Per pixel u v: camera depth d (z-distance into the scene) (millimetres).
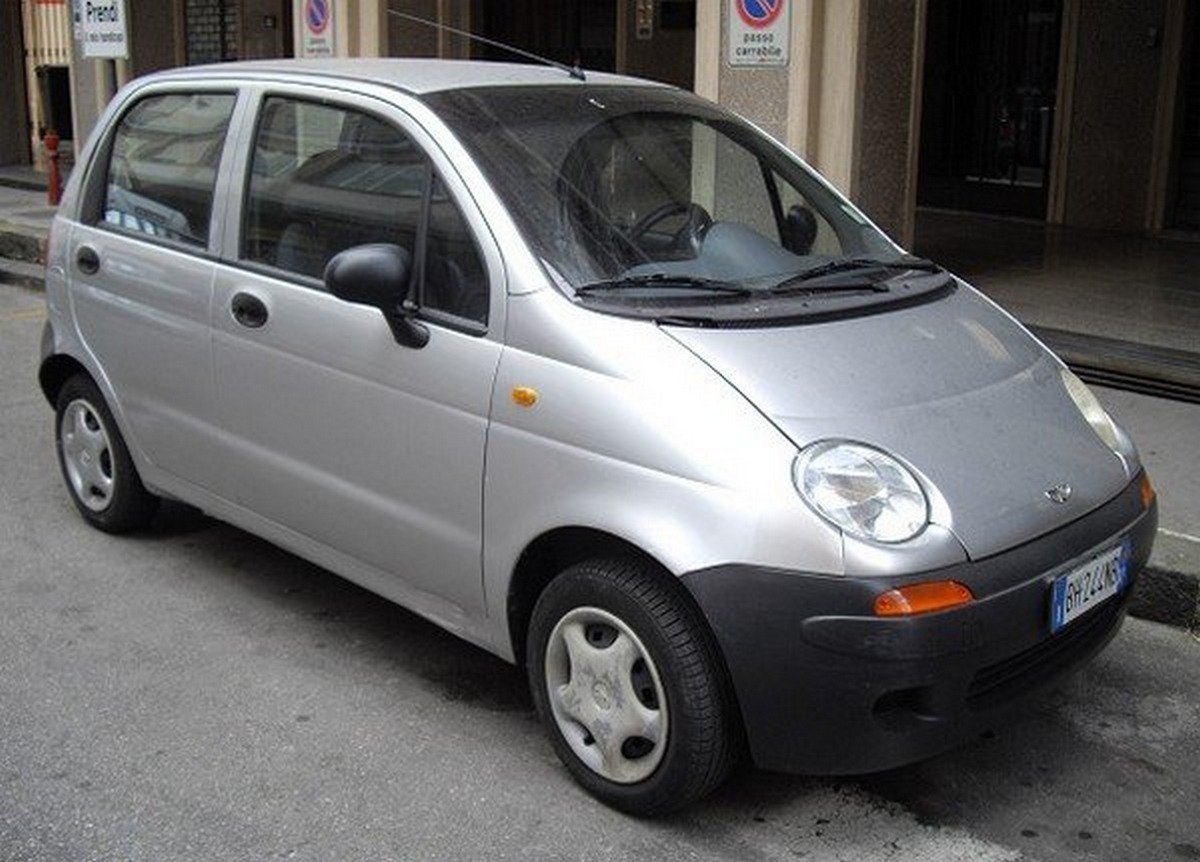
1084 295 9117
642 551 3504
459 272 3969
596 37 13914
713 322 3693
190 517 5855
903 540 3285
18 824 3633
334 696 4340
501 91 4402
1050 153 12539
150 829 3619
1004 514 3443
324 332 4266
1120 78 11867
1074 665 3684
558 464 3633
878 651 3230
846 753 3346
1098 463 3812
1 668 4508
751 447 3377
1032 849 3602
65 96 17547
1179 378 6953
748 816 3717
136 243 5113
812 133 8242
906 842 3617
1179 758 4051
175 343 4883
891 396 3633
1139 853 3592
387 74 4496
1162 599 4867
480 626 3998
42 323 9727
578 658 3697
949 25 13102
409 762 3959
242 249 4664
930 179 13555
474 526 3891
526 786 3840
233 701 4301
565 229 3941
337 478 4316
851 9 7984
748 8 8281
